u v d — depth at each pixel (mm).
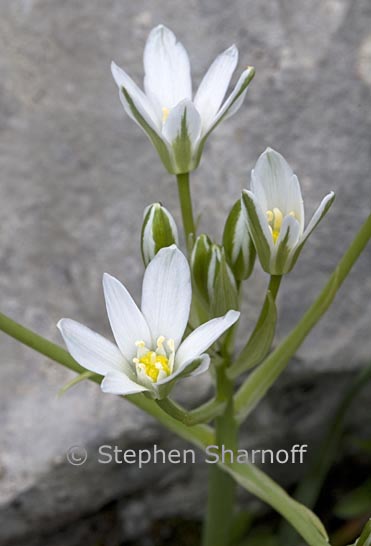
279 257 412
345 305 501
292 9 530
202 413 432
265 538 523
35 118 533
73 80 535
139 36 534
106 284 399
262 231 408
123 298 400
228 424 444
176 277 399
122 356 399
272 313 422
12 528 502
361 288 503
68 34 539
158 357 399
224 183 512
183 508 524
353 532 519
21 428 495
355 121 517
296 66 522
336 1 530
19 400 499
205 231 508
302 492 513
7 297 511
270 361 445
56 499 500
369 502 517
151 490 516
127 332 401
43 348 431
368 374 486
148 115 421
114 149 525
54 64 538
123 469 503
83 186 523
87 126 529
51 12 541
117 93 530
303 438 520
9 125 532
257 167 411
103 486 505
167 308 401
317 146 515
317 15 528
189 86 438
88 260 515
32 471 490
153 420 494
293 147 515
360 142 515
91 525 519
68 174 525
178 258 398
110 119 527
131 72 530
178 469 510
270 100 520
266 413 508
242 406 447
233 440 447
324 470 510
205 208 510
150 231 421
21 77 538
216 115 423
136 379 400
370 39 525
